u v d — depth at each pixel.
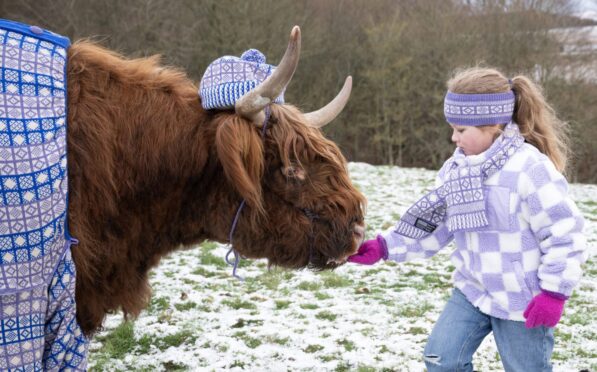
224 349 4.46
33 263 2.26
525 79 2.96
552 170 2.74
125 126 2.57
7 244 2.22
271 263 2.85
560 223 2.66
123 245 2.64
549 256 2.66
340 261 2.83
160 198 2.67
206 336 4.70
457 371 2.90
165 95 2.69
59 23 20.25
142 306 2.92
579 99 21.94
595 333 4.65
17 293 2.27
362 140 26.83
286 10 22.19
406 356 4.26
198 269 6.65
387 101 25.56
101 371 4.13
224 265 6.84
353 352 4.34
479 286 2.91
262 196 2.68
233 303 5.53
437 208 3.08
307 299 5.69
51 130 2.31
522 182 2.75
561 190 2.71
